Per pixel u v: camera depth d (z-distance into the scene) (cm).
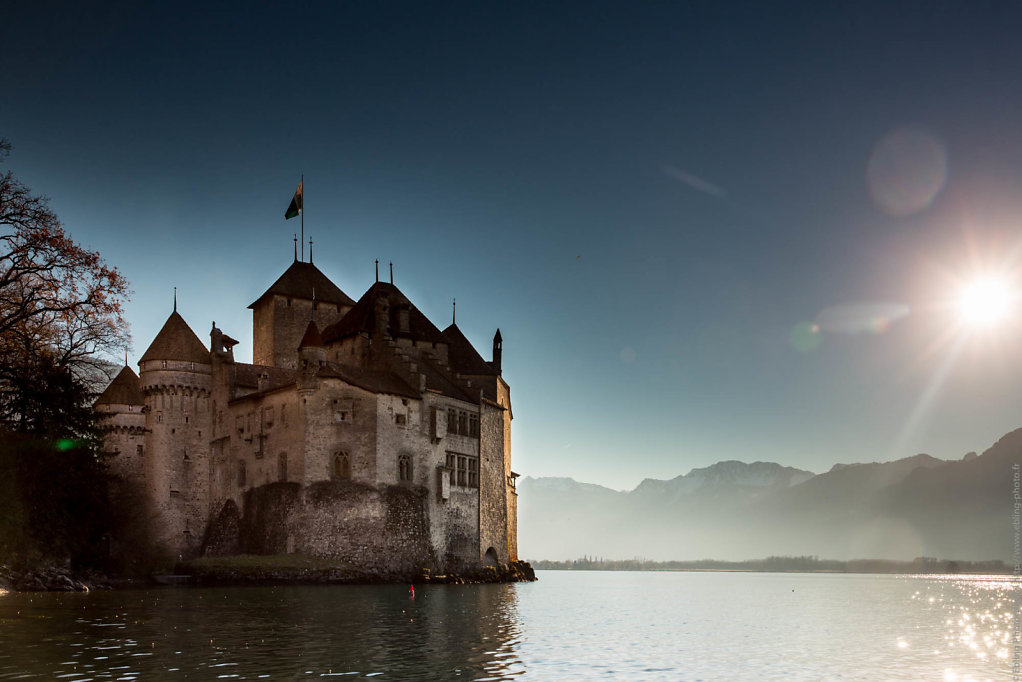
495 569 11525
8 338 7550
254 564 9069
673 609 8569
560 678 3850
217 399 11400
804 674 4166
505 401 13012
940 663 4559
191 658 3991
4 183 7012
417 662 4056
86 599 6925
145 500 11044
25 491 7981
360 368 10469
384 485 9762
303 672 3719
